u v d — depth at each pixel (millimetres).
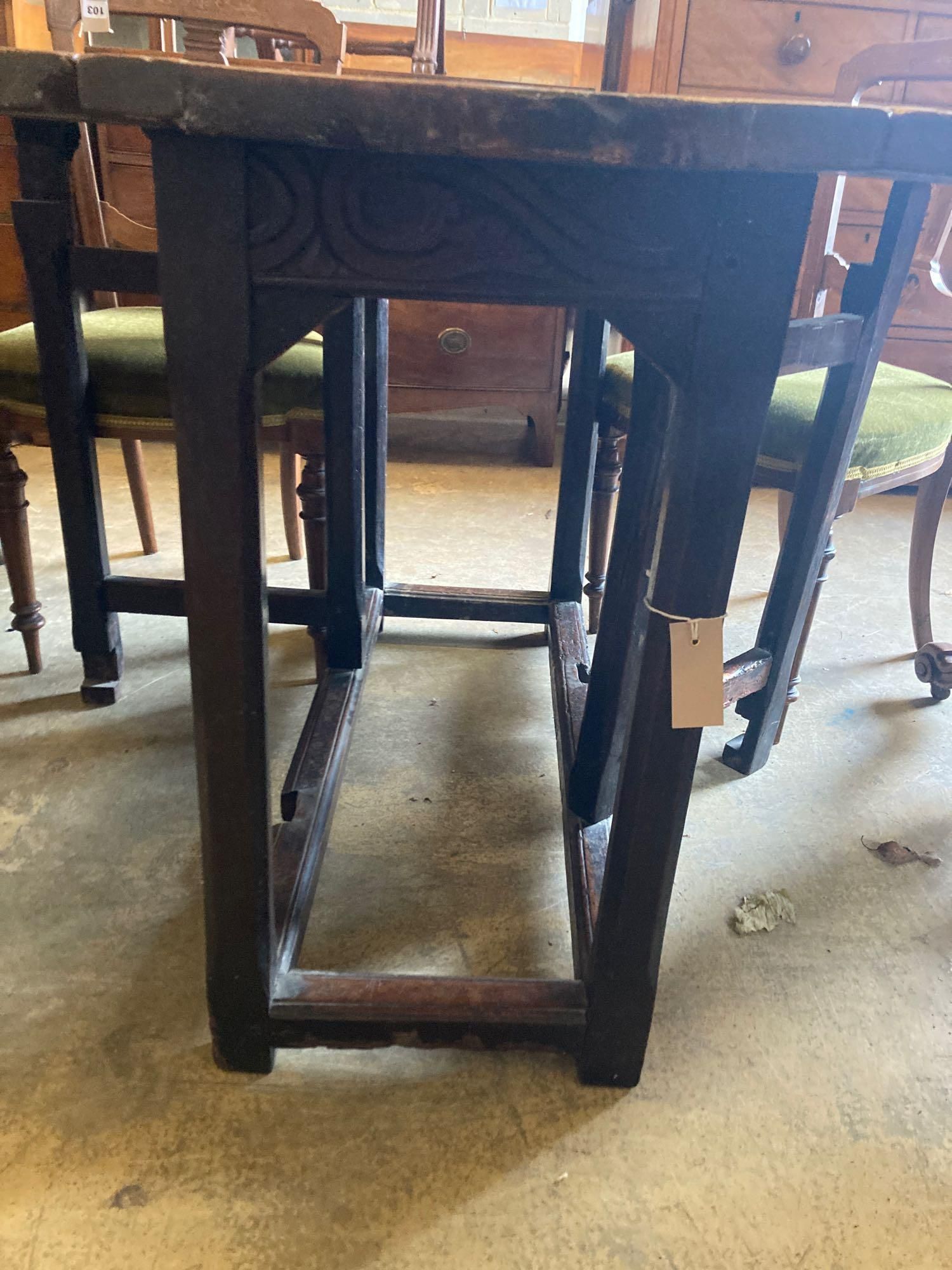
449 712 1484
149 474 2490
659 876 759
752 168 530
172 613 1388
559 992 852
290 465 1900
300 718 1438
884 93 2242
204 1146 783
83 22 1438
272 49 2256
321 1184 759
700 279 589
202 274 576
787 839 1222
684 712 693
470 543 2193
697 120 517
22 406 1299
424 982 854
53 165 1146
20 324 2670
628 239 581
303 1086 845
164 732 1372
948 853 1213
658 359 614
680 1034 922
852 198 2463
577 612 1630
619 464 1647
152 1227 720
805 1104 855
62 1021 890
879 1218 759
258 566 663
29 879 1067
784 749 1430
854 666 1690
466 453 2941
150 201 2330
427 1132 809
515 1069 876
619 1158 795
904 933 1070
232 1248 709
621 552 1015
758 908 1084
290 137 521
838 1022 946
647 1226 742
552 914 1068
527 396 2713
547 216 575
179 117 518
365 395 1546
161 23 1799
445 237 580
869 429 1269
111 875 1080
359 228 574
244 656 681
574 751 1187
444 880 1111
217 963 796
